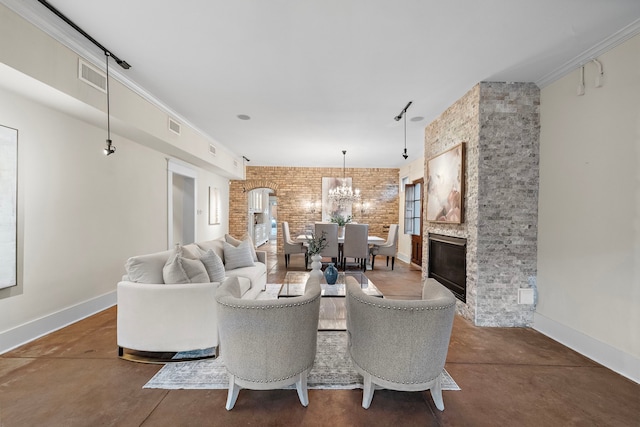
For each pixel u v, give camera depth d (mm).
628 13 1918
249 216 8758
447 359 2297
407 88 3125
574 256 2508
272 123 4402
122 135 3562
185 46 2408
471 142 3084
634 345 2031
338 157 6898
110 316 3098
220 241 4027
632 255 2049
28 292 2516
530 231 2949
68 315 2873
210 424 1554
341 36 2238
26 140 2482
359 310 1688
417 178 6629
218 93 3338
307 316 1646
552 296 2740
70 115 2869
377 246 6121
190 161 5266
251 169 8031
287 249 6141
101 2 1898
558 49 2348
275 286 4438
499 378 2031
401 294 4180
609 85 2221
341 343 2574
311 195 8023
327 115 4004
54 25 2152
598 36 2170
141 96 3311
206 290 2213
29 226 2520
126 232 3785
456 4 1875
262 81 3021
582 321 2422
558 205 2686
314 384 1938
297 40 2301
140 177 4070
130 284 2229
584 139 2428
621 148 2129
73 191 2959
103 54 2566
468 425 1571
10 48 1936
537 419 1620
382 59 2562
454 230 3445
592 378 2037
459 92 3209
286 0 1862
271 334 1576
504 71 2729
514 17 1986
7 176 2332
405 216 7109
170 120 3973
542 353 2400
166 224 4738
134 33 2236
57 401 1716
